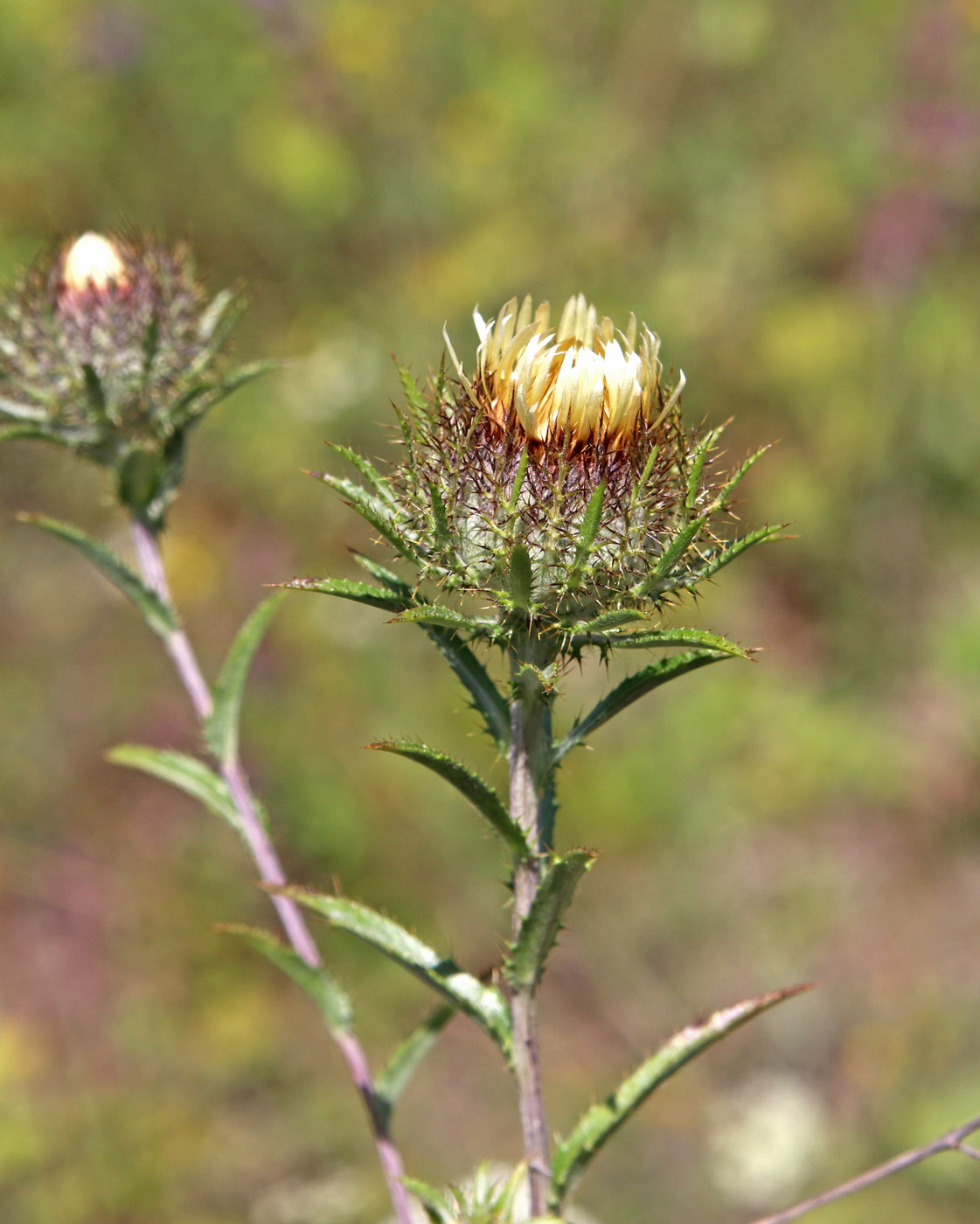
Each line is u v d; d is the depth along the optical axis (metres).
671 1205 5.74
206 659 7.53
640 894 7.03
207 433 8.09
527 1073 2.23
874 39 8.55
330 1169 5.89
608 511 2.14
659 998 6.64
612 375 2.20
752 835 7.24
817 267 8.40
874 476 8.02
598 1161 5.92
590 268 8.54
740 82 8.84
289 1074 6.27
